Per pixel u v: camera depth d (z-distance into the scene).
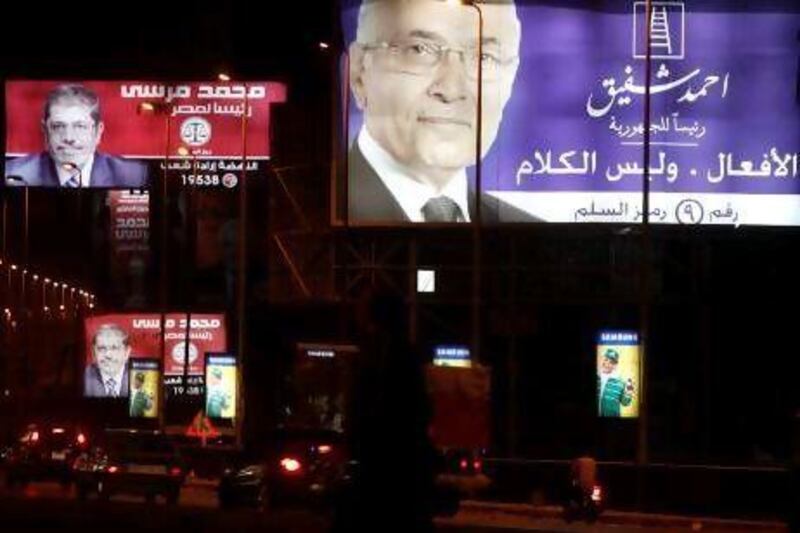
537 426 60.97
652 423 60.12
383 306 9.41
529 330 58.47
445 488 9.54
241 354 62.78
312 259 63.50
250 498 36.94
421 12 60.16
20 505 19.17
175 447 43.56
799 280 60.06
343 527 9.38
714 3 59.91
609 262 60.28
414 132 60.06
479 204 50.22
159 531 18.77
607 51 59.91
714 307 60.25
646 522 41.34
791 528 22.67
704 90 59.78
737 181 59.59
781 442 59.88
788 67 59.78
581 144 59.75
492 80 60.09
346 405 9.49
